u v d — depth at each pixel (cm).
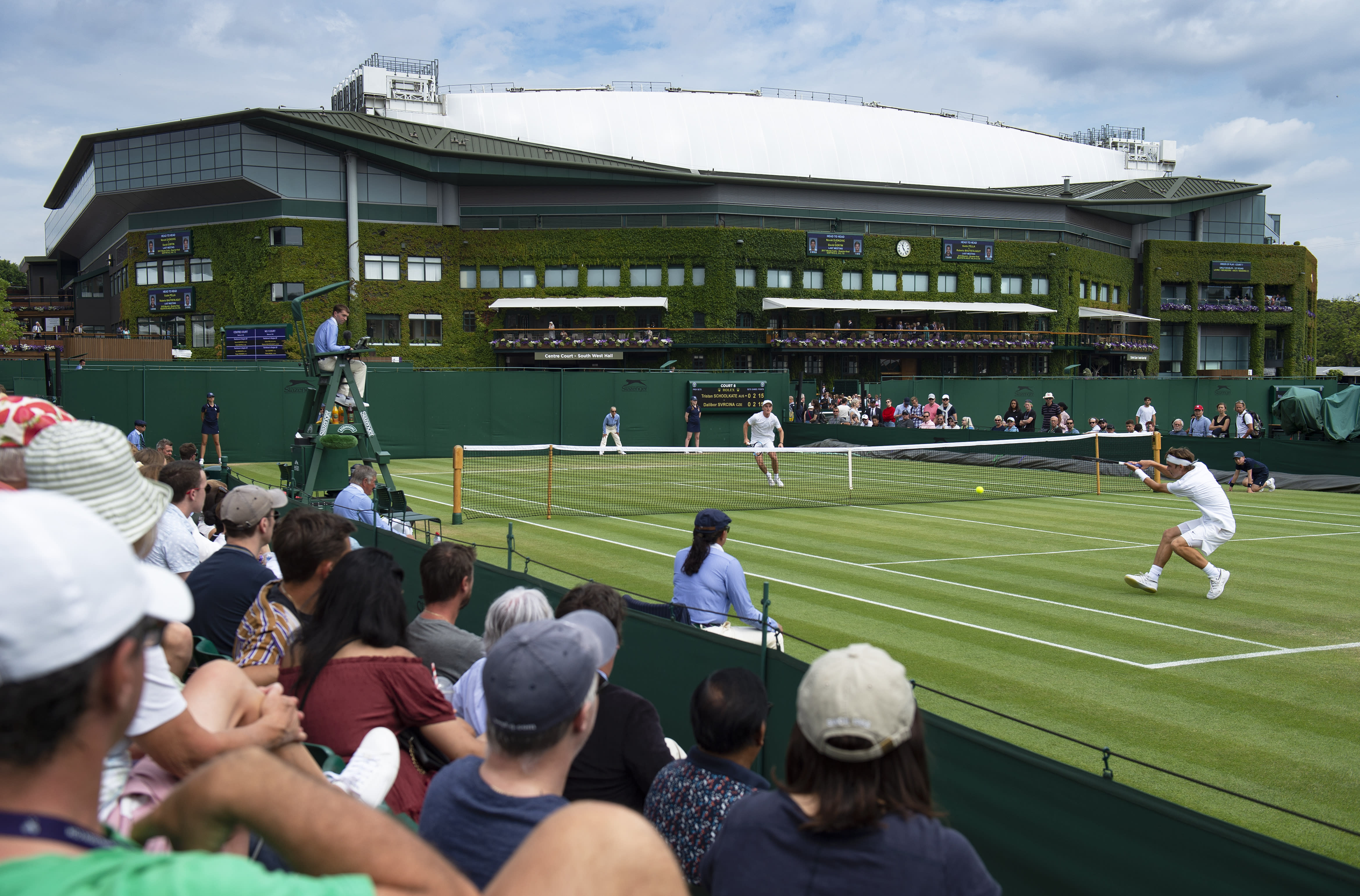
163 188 4688
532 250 5072
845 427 3516
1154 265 6375
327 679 352
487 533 1542
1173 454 1094
